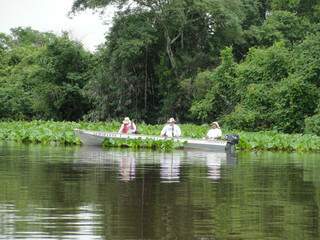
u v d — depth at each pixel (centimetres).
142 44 5403
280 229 1052
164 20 5628
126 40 5462
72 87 6331
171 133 3167
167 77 5659
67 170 1900
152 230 1035
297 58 4531
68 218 1120
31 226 1055
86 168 1967
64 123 4853
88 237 986
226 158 2502
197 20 5753
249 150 3088
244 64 4947
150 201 1309
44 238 977
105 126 4381
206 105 4950
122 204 1266
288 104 4325
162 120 5647
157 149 3027
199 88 5253
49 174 1781
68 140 3397
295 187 1552
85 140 3281
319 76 4275
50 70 6397
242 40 5759
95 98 5838
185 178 1720
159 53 5781
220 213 1184
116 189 1477
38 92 6438
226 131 4291
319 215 1173
